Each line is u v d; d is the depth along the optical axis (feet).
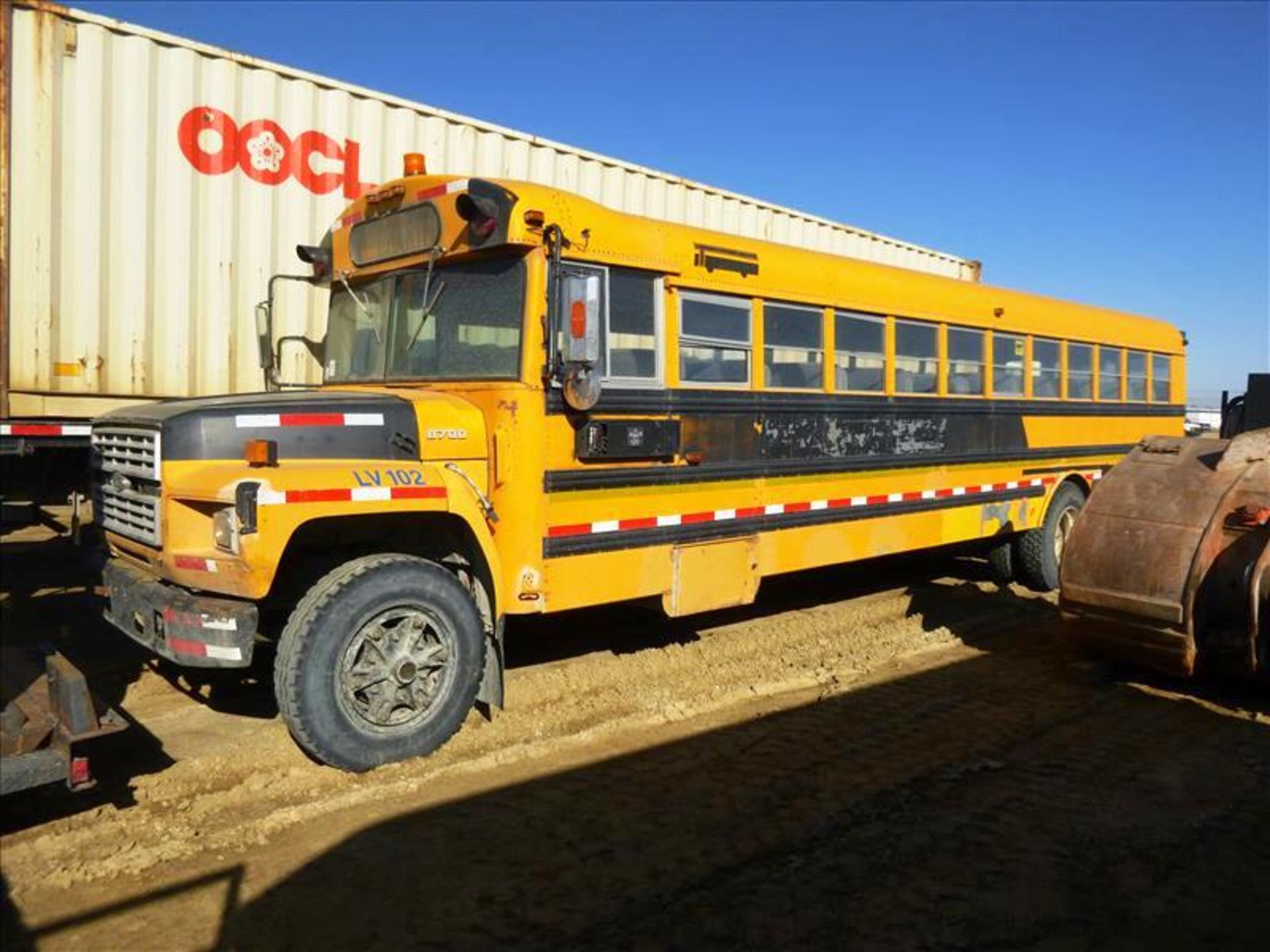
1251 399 31.89
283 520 14.14
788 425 21.59
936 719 18.40
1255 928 11.46
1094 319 32.22
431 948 10.53
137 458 15.83
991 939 11.03
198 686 19.19
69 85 21.79
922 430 25.32
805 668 21.48
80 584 22.11
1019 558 30.76
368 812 13.75
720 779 15.29
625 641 23.35
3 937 10.59
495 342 17.28
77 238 22.06
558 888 11.84
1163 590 19.25
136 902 11.31
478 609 16.29
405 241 18.72
